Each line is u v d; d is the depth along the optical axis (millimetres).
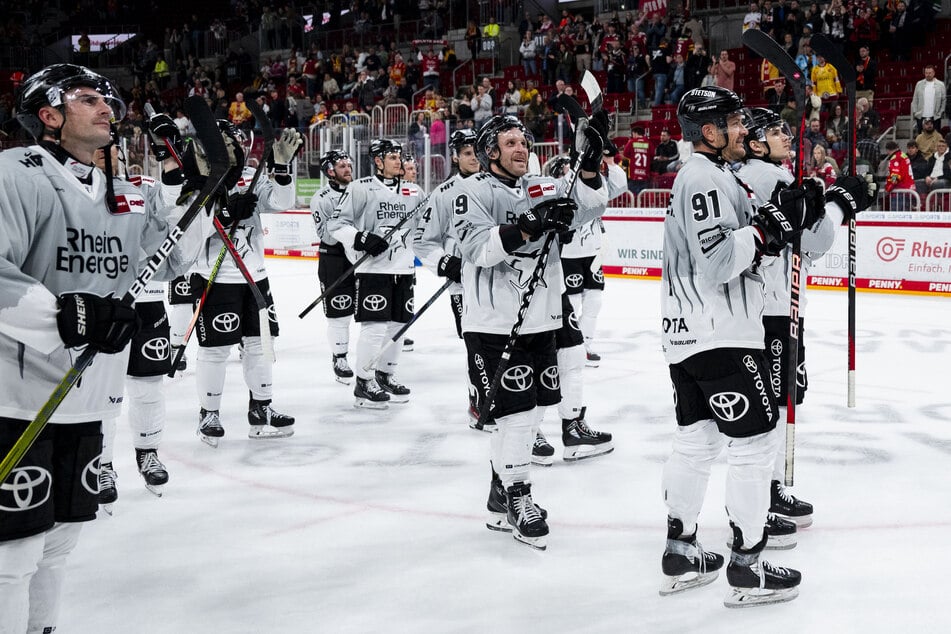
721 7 18438
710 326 3066
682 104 3170
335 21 24203
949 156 11688
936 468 4770
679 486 3256
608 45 17281
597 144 3740
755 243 2959
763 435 3094
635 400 6359
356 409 6285
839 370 7219
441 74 20781
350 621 3109
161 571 3566
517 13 21203
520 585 3406
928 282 11109
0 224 2307
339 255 6988
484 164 3889
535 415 3963
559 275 3941
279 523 4105
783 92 14289
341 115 16234
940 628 2988
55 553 2664
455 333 9289
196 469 4953
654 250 13016
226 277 5293
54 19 27938
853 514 4102
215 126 2844
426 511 4254
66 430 2549
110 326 2348
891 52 15250
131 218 2641
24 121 2527
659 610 3180
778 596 3188
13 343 2391
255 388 5566
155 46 25000
